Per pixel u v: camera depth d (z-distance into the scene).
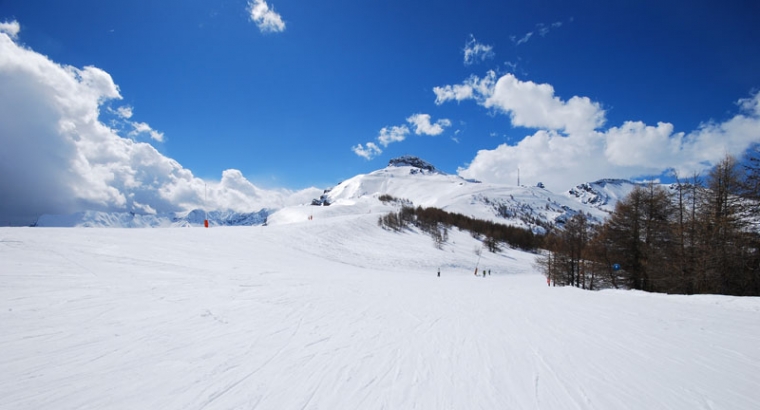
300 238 40.09
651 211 22.30
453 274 46.53
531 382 4.54
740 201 17.34
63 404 3.44
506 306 10.82
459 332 7.19
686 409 3.85
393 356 5.48
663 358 5.56
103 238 16.86
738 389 4.39
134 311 6.76
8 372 3.99
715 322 8.30
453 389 4.29
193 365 4.61
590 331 7.37
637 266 22.77
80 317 6.07
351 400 3.92
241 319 7.04
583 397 4.11
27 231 15.33
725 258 16.91
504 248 92.94
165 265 12.86
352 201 151.25
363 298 11.12
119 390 3.80
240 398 3.82
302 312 8.18
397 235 68.81
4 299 6.62
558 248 33.75
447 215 122.50
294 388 4.15
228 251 21.75
